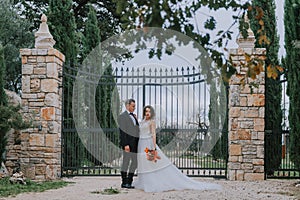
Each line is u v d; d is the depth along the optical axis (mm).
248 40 10617
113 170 13508
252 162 10555
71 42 13156
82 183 9891
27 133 10531
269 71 4188
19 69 17891
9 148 10555
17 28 17812
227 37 3984
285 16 10438
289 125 10344
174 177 8938
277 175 11914
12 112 9391
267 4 12398
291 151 10281
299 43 9375
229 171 10617
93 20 14617
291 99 10219
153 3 3291
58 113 10891
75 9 21531
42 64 10625
